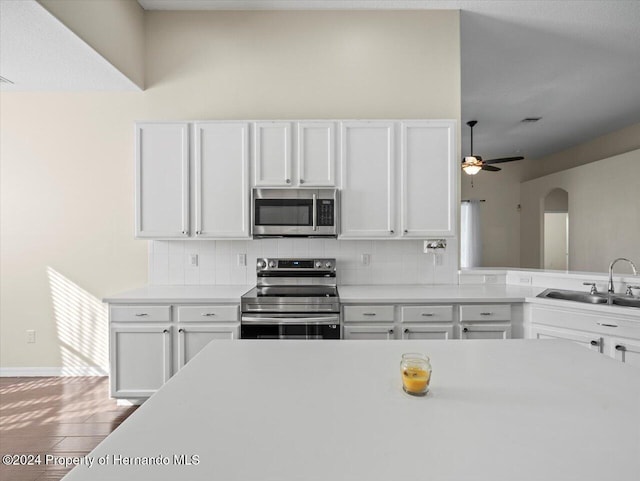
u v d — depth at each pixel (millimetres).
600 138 6316
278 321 2467
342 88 3180
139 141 2805
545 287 2910
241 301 2498
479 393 953
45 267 3178
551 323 2428
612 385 1004
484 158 7750
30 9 1960
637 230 5051
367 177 2838
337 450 697
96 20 2426
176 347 2549
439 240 3107
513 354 1271
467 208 7348
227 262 3150
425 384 935
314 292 2682
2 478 1875
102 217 3168
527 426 785
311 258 3062
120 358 2549
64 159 3160
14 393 2838
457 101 3174
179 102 3152
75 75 2805
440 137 2852
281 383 1025
